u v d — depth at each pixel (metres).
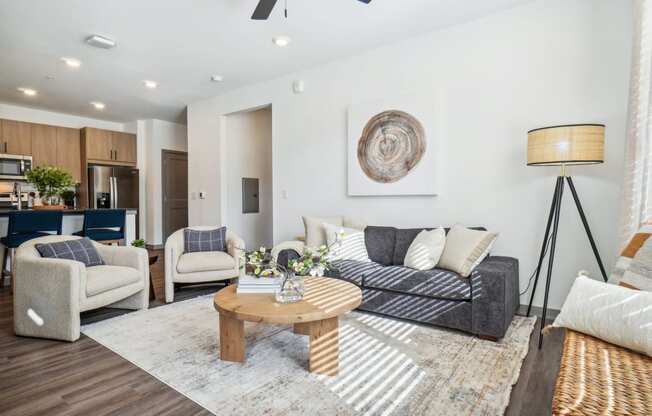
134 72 4.62
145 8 3.06
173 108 6.38
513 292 2.75
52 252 2.90
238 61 4.28
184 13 3.14
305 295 2.33
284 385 1.95
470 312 2.57
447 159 3.49
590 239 2.55
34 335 2.61
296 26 3.40
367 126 3.94
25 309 2.63
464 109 3.39
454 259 2.80
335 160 4.32
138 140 7.36
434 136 3.52
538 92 3.02
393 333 2.67
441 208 3.54
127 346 2.47
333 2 2.99
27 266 2.63
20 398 1.84
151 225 7.14
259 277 2.51
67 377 2.05
